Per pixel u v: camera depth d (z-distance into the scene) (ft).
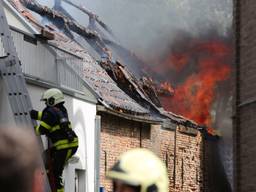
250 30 61.21
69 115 63.77
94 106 70.33
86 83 70.85
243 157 62.44
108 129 79.46
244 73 62.44
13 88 42.65
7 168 10.11
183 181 104.01
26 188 10.18
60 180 43.68
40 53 57.16
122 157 12.12
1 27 43.80
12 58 43.04
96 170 69.62
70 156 43.91
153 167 11.90
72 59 64.85
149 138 91.56
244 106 62.39
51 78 59.00
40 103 55.77
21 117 42.01
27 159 10.22
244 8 62.69
